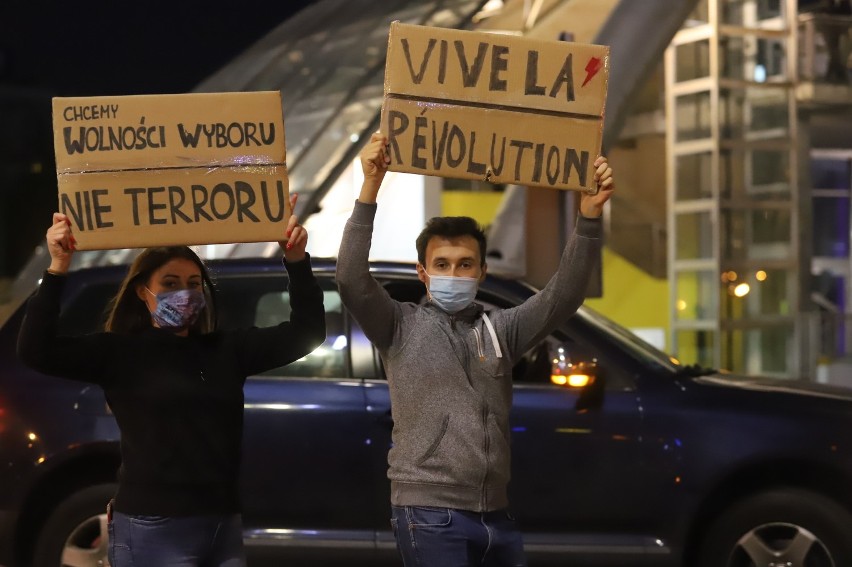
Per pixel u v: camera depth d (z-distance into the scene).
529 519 5.50
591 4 15.28
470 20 13.77
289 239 3.58
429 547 3.46
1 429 5.62
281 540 5.51
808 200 16.41
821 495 5.49
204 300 3.60
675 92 15.22
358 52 13.64
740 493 5.58
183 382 3.50
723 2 14.81
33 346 3.43
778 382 6.03
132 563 3.44
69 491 5.65
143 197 3.53
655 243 17.67
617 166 18.44
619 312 17.59
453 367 3.54
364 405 5.55
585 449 5.47
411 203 13.62
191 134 3.54
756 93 14.97
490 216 15.74
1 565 5.59
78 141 3.52
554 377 5.57
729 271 14.71
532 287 5.82
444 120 3.58
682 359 15.14
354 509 5.52
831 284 18.05
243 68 15.37
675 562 5.46
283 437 5.54
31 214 29.02
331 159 11.62
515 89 3.60
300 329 3.65
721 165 14.66
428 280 3.64
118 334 3.59
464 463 3.46
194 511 3.46
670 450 5.47
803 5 16.73
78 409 5.62
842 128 16.86
